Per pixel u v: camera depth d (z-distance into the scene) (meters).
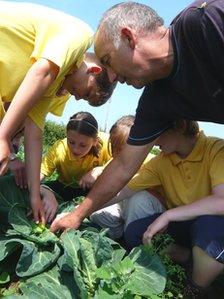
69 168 1.46
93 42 0.99
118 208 1.28
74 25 1.05
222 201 1.03
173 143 1.11
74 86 1.10
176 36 0.91
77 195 1.46
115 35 0.92
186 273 1.13
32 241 1.01
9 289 0.96
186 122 1.09
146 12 0.92
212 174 1.08
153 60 0.93
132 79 0.97
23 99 0.97
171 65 0.93
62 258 0.96
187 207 1.04
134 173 1.06
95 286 0.91
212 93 0.93
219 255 0.99
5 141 0.97
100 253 0.98
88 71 1.09
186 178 1.14
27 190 1.17
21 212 1.07
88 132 1.37
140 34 0.92
